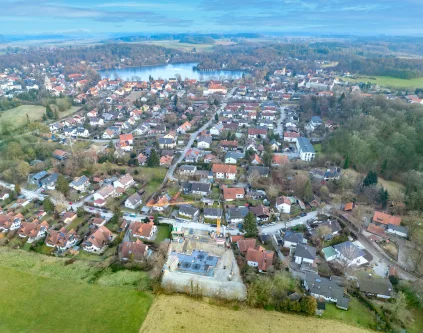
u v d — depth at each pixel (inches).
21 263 3607.3
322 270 3671.3
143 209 4852.4
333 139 7086.6
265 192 5344.5
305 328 2773.1
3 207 4923.7
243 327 2751.0
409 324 2878.9
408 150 5767.7
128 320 2800.2
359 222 4451.3
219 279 3440.0
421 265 3722.9
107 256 3900.1
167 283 3284.9
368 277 3457.2
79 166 6087.6
